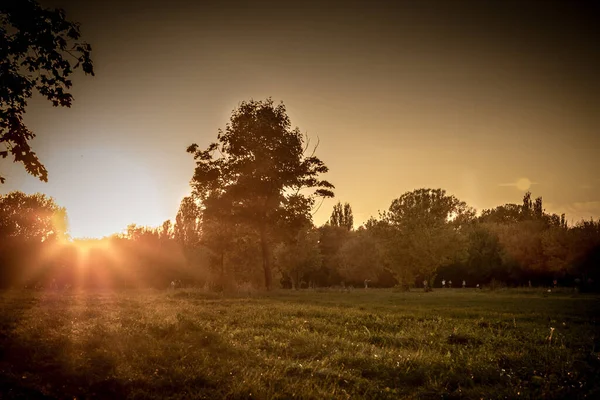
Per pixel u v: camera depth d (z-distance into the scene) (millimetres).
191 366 7727
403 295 38000
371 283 80312
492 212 110250
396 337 11648
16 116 12219
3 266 48219
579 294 39969
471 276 73125
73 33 12906
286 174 42250
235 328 13047
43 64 12609
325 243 89250
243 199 43344
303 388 6742
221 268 44219
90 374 7121
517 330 13266
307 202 43469
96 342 9594
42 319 13430
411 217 51500
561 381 7344
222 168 43188
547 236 61875
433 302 27375
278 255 70438
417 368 8219
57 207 61312
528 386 7219
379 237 55219
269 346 10070
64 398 6262
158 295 30875
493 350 10023
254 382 6785
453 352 9883
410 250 50188
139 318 14578
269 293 36562
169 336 10781
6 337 9820
